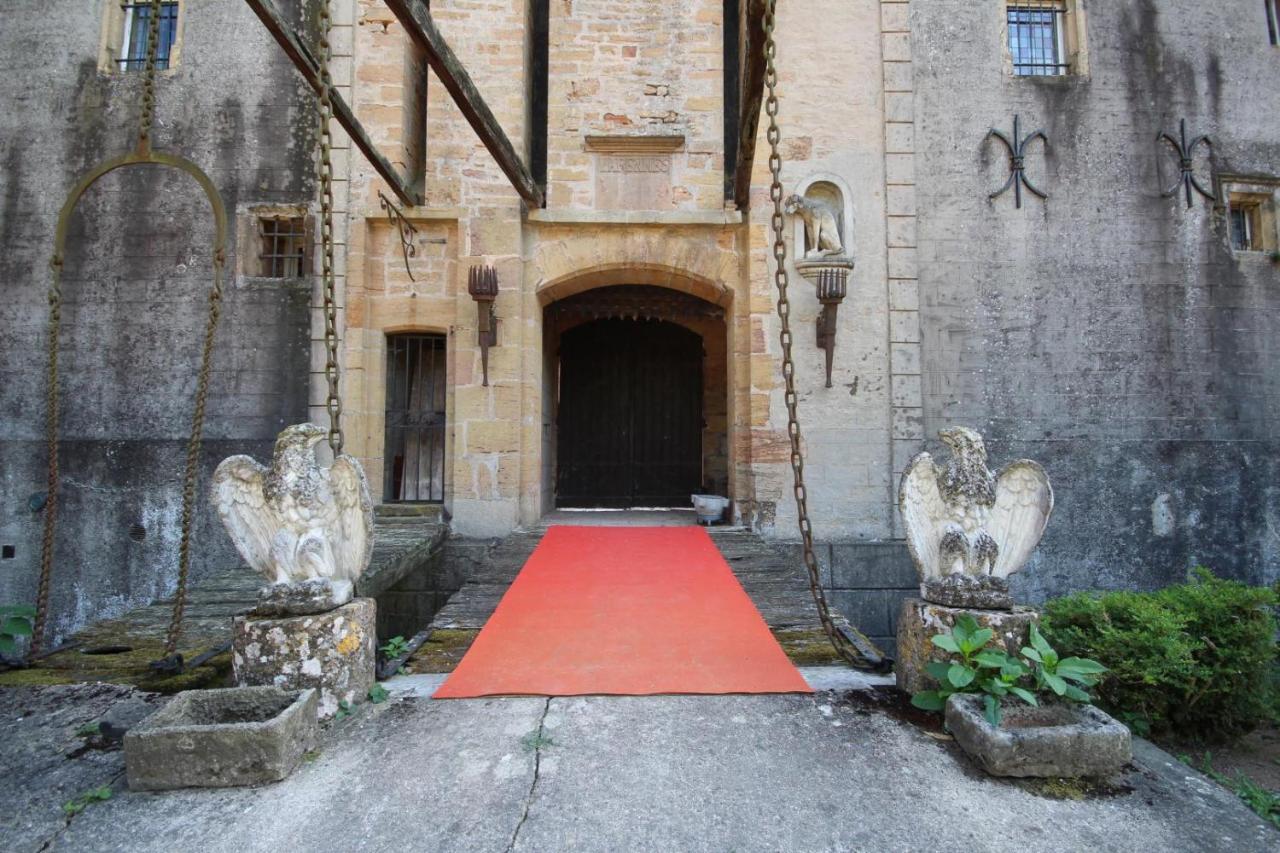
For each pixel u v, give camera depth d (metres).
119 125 7.16
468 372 6.88
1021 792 2.39
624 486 9.39
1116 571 7.09
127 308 6.97
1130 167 7.44
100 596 6.73
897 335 7.09
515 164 5.41
